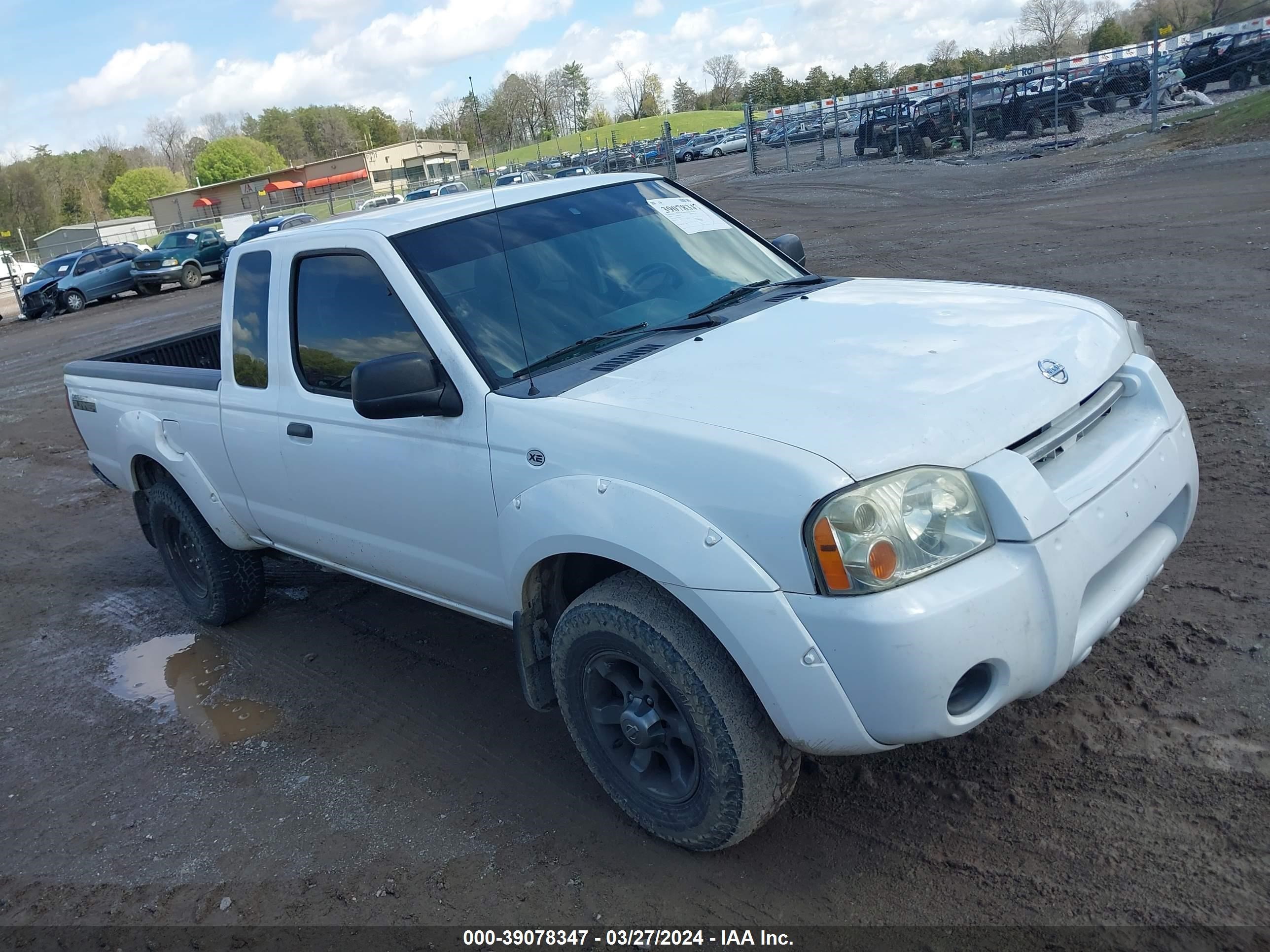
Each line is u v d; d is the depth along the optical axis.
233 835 3.40
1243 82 27.91
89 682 4.82
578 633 2.89
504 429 2.99
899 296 3.48
